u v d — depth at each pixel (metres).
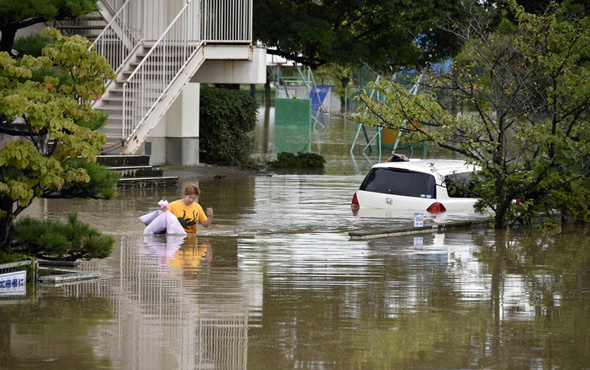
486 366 10.91
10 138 17.03
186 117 41.91
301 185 35.59
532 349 11.69
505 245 20.92
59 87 15.08
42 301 14.03
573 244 21.31
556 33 23.31
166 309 13.55
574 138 23.62
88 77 15.02
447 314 13.55
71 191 15.74
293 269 17.08
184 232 21.73
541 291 15.39
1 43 16.86
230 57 37.94
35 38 16.52
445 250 19.91
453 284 15.91
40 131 15.02
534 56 23.66
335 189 33.94
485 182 24.36
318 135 79.75
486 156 23.31
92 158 14.55
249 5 38.25
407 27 48.88
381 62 53.47
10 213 15.66
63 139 14.32
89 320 12.83
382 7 49.84
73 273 16.09
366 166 47.66
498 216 24.09
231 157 45.25
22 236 15.68
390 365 10.88
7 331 12.18
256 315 13.28
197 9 38.75
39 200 28.33
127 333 12.14
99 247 16.23
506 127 23.92
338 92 126.19
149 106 36.81
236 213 25.97
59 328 12.37
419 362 11.02
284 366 10.77
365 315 13.39
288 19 49.59
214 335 12.11
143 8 40.56
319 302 14.21
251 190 33.16
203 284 15.48
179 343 11.69
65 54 14.66
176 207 21.95
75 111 14.62
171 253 18.78
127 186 32.50
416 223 23.19
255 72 38.34
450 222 24.00
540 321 13.21
